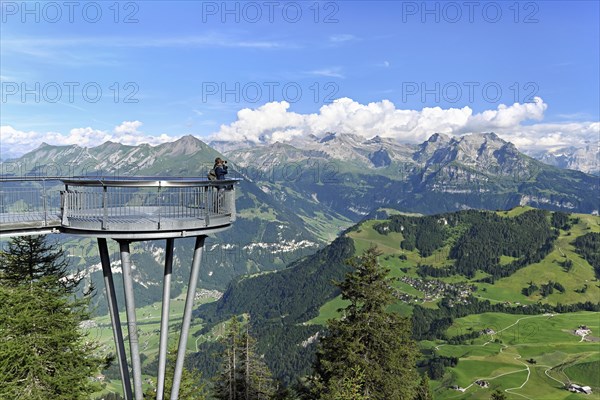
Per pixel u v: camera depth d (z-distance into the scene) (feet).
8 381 85.81
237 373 170.19
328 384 112.47
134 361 65.92
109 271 69.46
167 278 68.74
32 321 89.40
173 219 63.26
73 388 90.48
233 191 71.77
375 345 114.93
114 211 71.77
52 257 103.14
